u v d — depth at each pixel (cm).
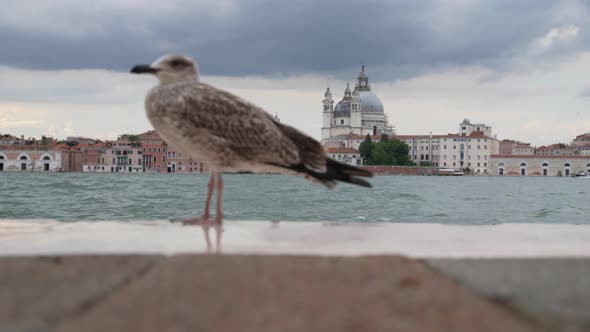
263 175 12494
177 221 459
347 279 244
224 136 387
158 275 248
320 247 341
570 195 5409
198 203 3612
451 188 6962
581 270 264
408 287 232
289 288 229
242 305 207
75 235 391
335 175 409
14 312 202
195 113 385
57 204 3488
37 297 219
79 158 14300
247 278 244
